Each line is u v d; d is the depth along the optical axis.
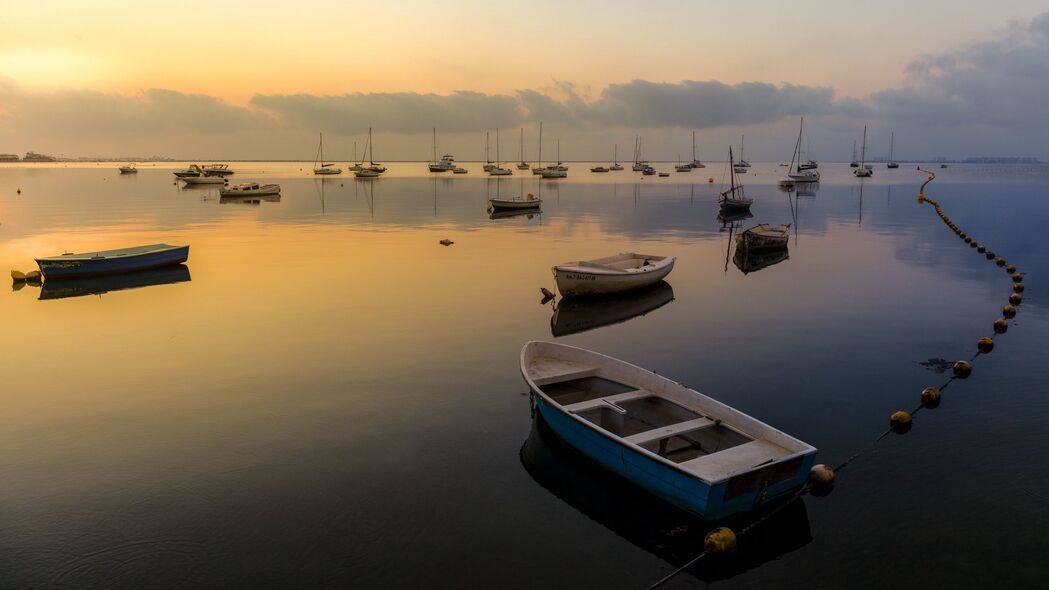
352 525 10.27
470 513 10.67
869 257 35.94
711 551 9.53
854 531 10.31
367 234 46.50
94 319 22.45
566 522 10.49
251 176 159.00
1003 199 76.94
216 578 9.02
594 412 13.10
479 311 23.75
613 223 55.31
